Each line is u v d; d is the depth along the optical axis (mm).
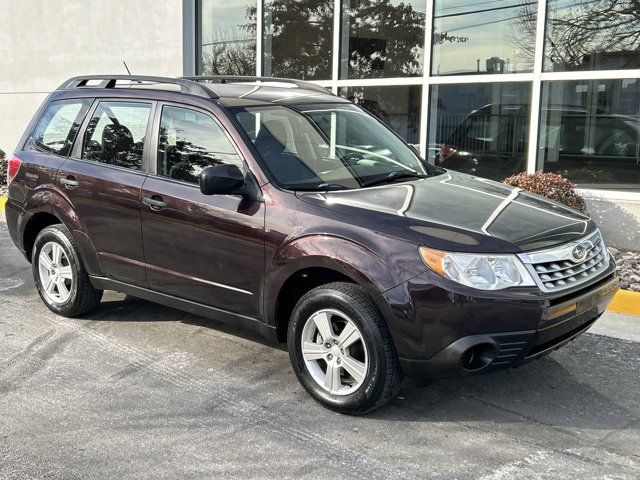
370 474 3334
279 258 4051
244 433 3752
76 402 4117
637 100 7746
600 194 7945
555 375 4543
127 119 5121
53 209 5418
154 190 4730
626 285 6285
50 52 13258
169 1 11609
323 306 3912
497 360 3580
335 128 4918
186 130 4727
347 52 10320
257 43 11227
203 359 4797
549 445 3633
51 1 13047
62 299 5602
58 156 5516
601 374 4570
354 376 3867
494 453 3545
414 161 5113
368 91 10109
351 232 3811
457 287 3514
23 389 4293
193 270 4590
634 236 7777
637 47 7738
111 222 5027
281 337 4309
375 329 3705
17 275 7047
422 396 4215
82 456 3498
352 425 3844
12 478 3289
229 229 4305
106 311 5812
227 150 4469
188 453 3535
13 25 13641
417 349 3615
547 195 7582
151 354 4879
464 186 4605
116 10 12266
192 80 5488
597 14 7941
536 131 8484
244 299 4352
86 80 5762
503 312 3508
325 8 10422
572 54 8188
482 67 8922
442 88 9320
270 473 3344
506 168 8828
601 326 5539
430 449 3582
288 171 4344
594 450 3584
